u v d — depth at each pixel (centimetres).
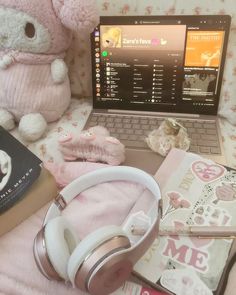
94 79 75
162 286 44
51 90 73
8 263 49
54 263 42
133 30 70
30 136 69
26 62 69
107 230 41
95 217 54
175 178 58
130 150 67
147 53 71
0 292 47
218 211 52
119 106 77
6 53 69
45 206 57
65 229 46
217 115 74
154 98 75
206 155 65
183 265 46
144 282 45
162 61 71
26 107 72
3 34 66
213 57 69
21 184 53
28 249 51
